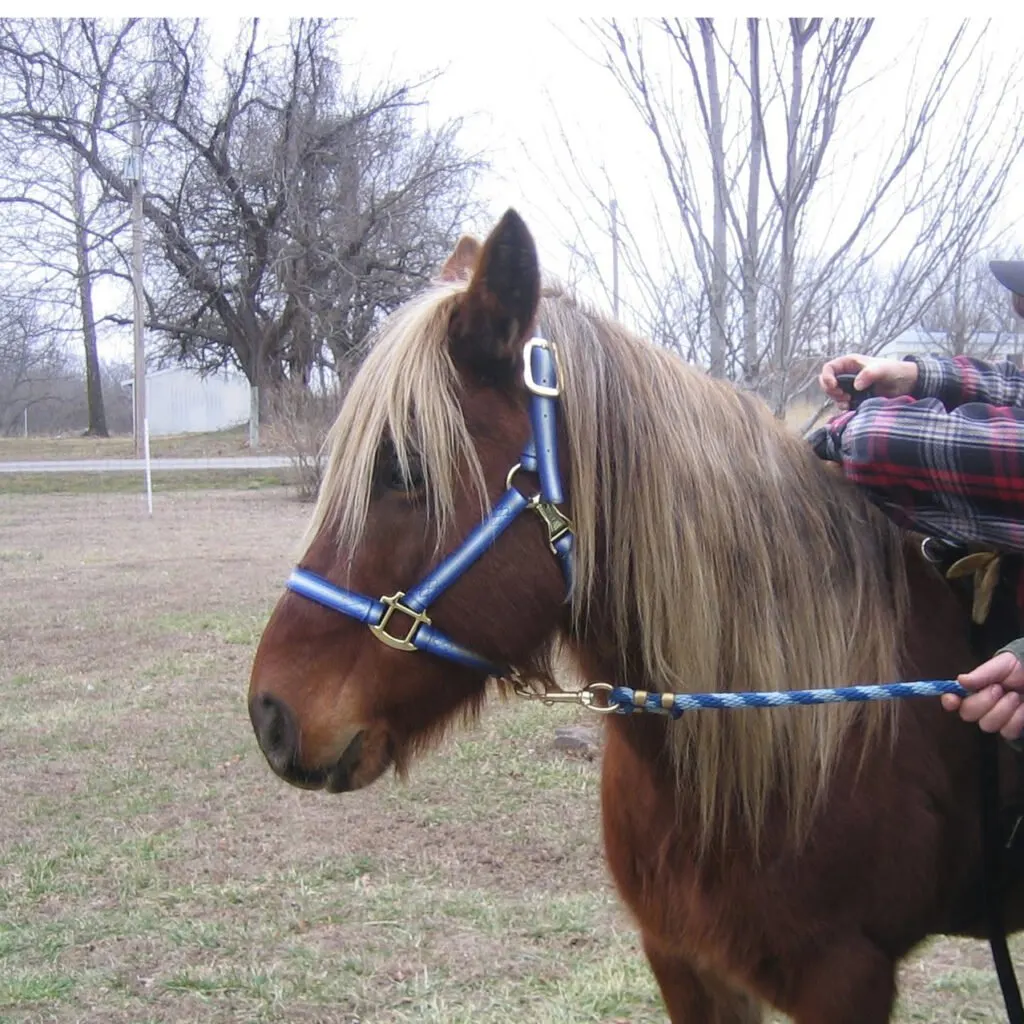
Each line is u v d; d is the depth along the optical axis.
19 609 9.62
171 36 28.22
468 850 4.47
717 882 1.87
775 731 1.83
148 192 29.58
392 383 1.75
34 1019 3.23
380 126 28.55
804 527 1.93
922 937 1.95
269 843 4.56
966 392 2.20
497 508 1.74
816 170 4.84
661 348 2.00
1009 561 1.92
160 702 6.76
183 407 44.19
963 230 4.86
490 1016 3.17
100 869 4.31
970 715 1.69
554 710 6.36
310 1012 3.25
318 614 1.77
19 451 30.80
